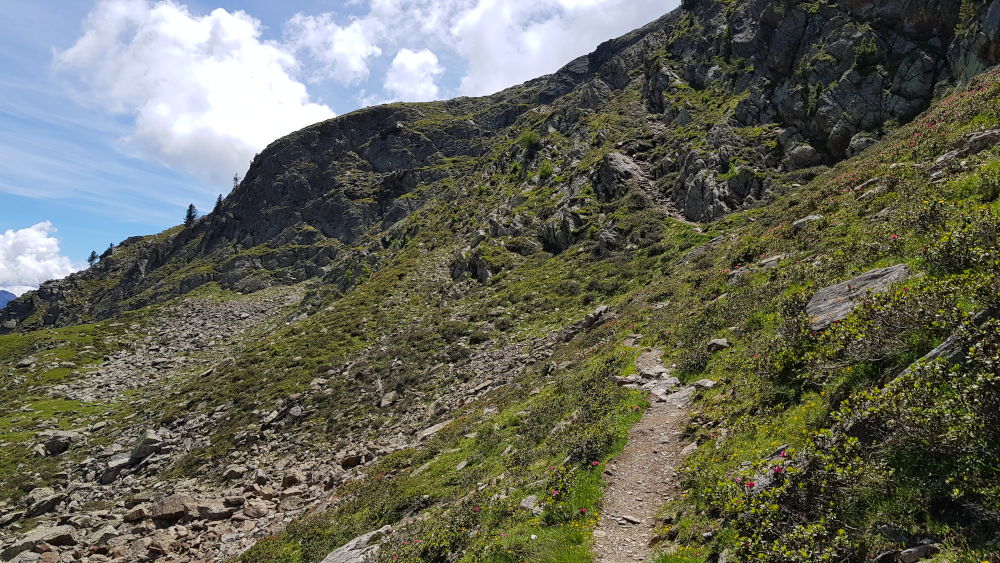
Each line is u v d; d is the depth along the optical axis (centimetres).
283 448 3191
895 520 612
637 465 1222
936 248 967
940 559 533
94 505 3052
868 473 661
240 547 2127
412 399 3331
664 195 5438
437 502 1655
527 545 999
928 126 2623
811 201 2656
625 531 980
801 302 1380
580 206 5916
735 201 4516
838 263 1523
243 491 2741
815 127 4569
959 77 3859
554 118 10112
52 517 3014
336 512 1997
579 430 1559
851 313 1041
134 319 10250
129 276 16975
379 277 6931
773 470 805
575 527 1020
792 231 2389
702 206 4728
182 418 4134
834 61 4681
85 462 3797
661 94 7594
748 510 750
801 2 5409
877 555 593
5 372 7525
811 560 626
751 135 5019
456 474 1823
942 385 661
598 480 1184
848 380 923
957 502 579
